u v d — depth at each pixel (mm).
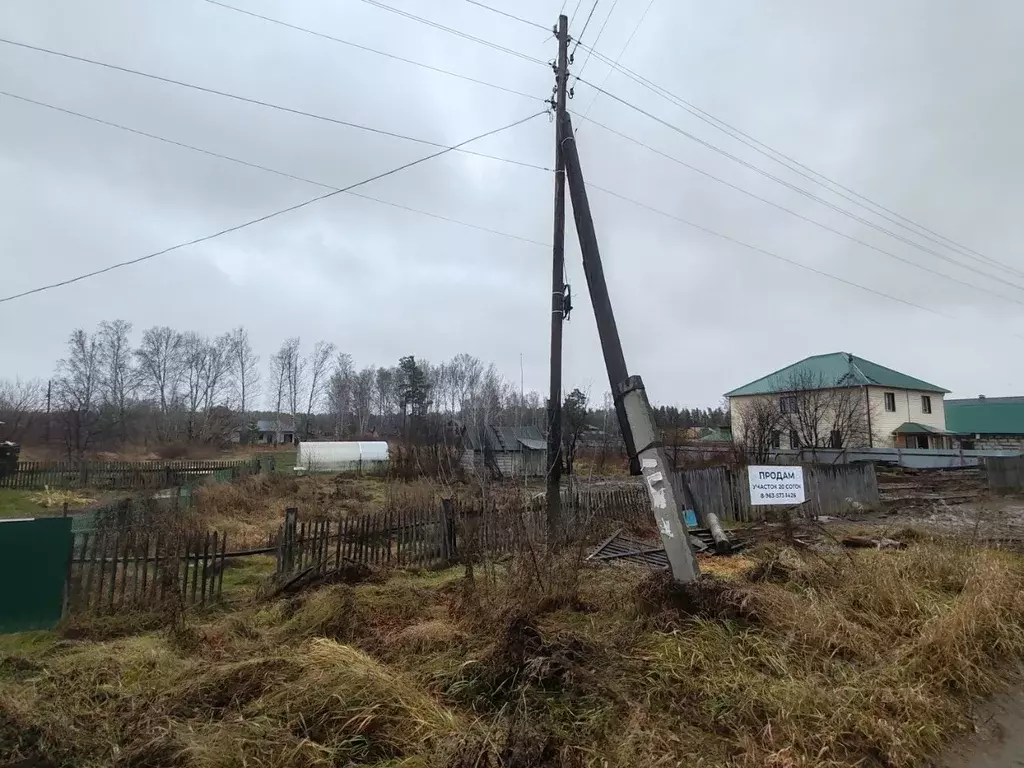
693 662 4633
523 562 6738
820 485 16438
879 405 40156
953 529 12078
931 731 3982
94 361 66125
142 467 23656
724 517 14922
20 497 18812
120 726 3750
